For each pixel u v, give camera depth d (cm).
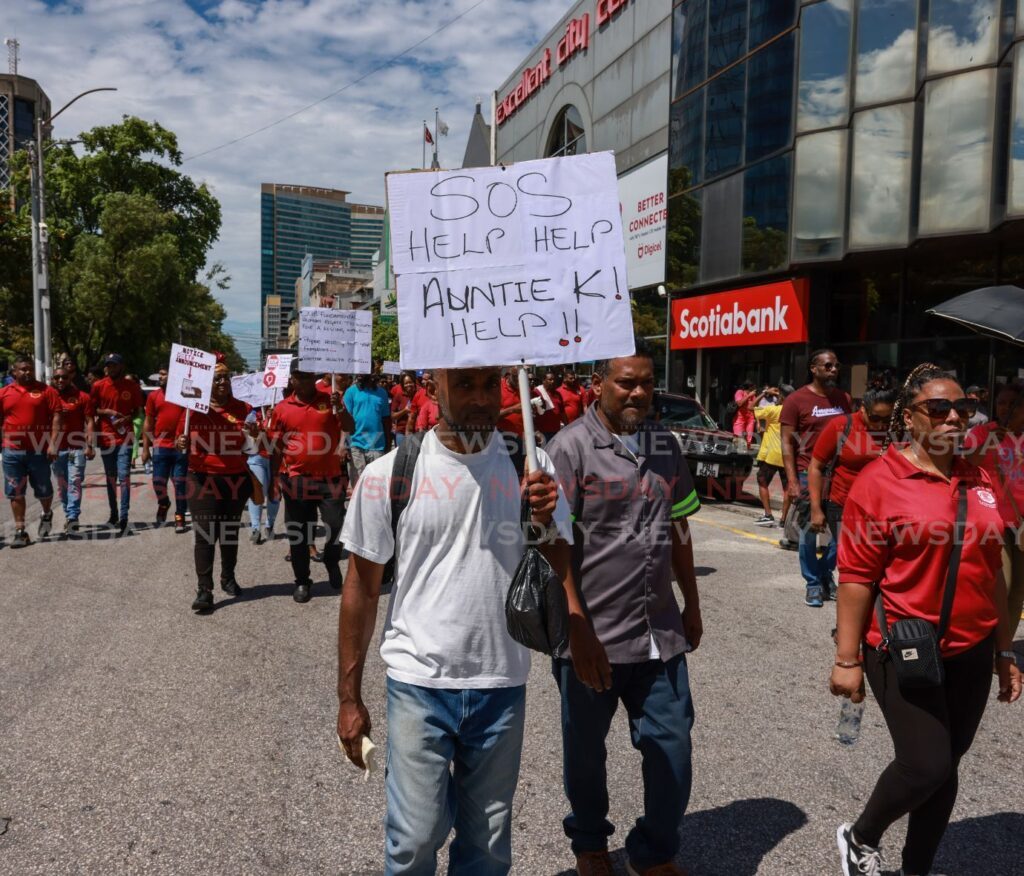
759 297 1858
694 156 2062
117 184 4169
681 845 310
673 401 1430
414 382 1568
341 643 223
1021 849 310
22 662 505
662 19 2216
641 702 273
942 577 253
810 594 648
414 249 242
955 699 261
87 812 330
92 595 665
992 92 1291
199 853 303
